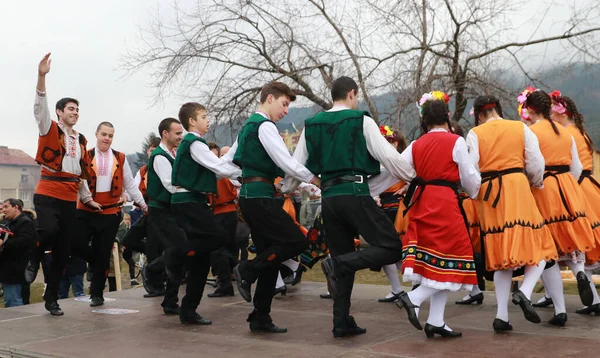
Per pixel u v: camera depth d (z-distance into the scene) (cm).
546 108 441
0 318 508
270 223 397
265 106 412
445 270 368
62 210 506
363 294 596
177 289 512
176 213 457
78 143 516
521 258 379
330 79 1333
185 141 449
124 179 574
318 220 622
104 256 561
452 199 373
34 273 547
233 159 410
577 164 437
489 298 561
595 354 329
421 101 418
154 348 378
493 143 396
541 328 407
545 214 427
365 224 372
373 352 349
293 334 413
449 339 378
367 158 378
